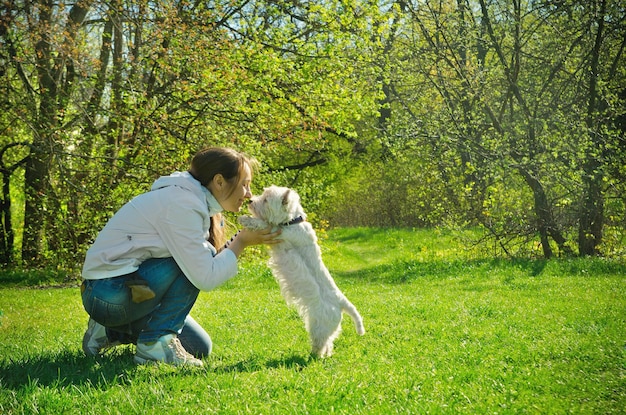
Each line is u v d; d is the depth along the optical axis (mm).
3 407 3314
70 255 14266
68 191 13680
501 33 15852
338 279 14188
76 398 3492
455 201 17203
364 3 13789
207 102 12883
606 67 15406
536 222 15156
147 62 13023
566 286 10008
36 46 13711
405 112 19328
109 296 4141
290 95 13047
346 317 7523
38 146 13812
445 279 12445
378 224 28688
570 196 14609
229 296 10336
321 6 13000
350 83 14773
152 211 4188
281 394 3693
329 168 28062
